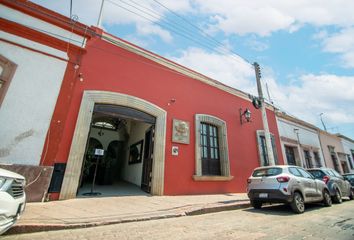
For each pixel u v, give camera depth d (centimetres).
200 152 1002
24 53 643
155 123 911
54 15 727
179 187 887
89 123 721
